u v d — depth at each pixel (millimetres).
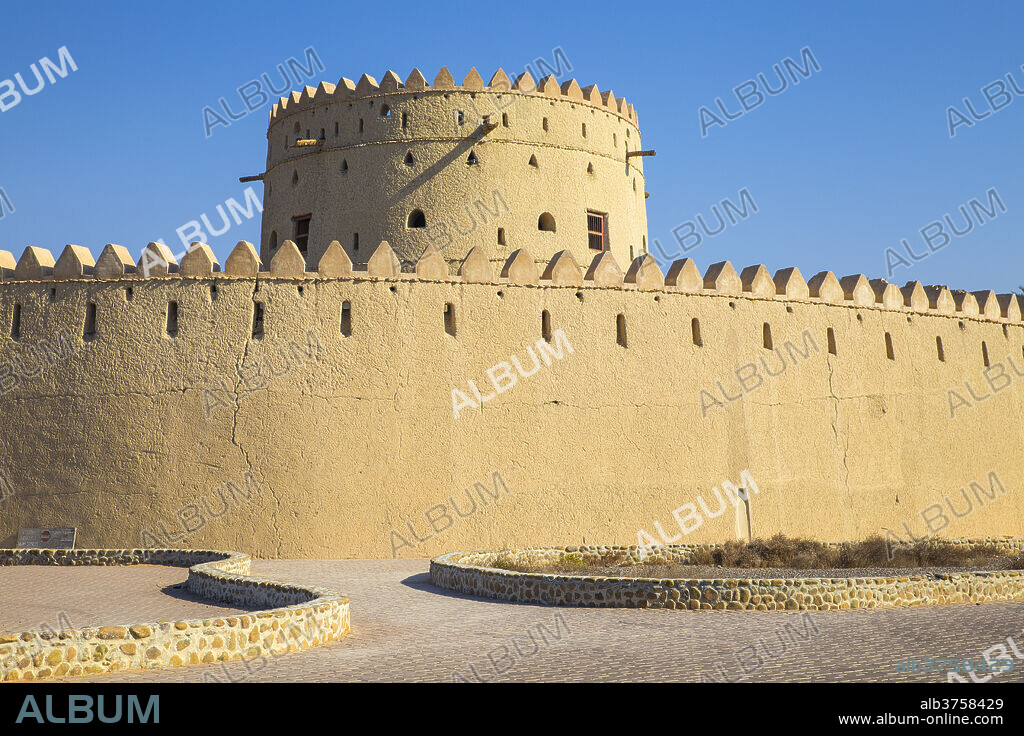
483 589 15164
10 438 21125
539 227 28406
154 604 14008
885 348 26562
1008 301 29828
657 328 23656
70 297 21594
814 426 24938
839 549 21047
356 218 27562
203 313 21359
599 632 11391
